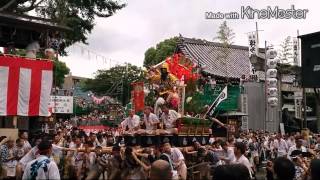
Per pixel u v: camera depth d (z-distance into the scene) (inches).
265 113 1159.0
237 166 184.5
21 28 608.4
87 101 1950.1
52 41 652.7
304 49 377.7
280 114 1233.4
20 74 580.1
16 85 576.1
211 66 1316.4
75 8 847.1
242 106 1164.5
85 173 457.4
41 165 268.4
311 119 1338.6
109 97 2039.9
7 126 644.7
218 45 1464.1
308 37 373.4
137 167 264.5
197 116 629.6
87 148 468.4
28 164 273.9
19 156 474.9
